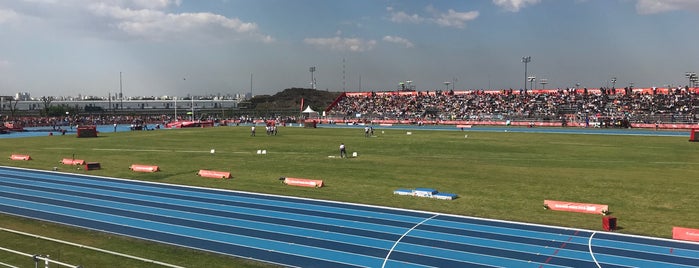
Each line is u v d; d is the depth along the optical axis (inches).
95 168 1396.4
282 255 647.8
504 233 727.1
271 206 911.0
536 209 868.6
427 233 732.7
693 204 890.1
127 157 1665.8
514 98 4296.3
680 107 3481.8
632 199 936.3
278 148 1943.9
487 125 3570.4
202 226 784.3
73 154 1743.4
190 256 644.1
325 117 4330.7
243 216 841.5
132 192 1051.9
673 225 755.4
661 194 975.6
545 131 2842.0
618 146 1916.8
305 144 2106.3
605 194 983.6
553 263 604.4
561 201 903.7
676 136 2389.3
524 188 1058.1
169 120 4448.8
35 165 1480.1
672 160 1485.0
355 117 4254.4
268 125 2780.5
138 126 3238.2
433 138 2379.4
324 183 1141.1
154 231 760.3
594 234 716.0
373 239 708.0
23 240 709.9
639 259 614.2
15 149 1951.3
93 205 933.8
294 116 5039.4
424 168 1360.7
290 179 1136.8
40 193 1047.0
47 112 4995.1
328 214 848.3
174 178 1229.1
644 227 746.8
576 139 2257.6
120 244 696.4
